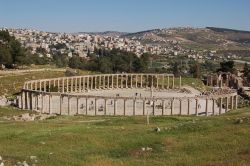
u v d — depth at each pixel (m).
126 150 62.88
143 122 101.62
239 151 59.47
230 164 51.69
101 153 61.00
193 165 53.19
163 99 173.38
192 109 193.75
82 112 178.12
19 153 58.72
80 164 53.38
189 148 63.22
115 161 56.06
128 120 104.75
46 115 146.25
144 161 55.84
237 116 97.81
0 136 74.81
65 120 119.19
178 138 70.12
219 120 86.62
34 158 53.66
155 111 184.88
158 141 67.75
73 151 61.72
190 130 76.31
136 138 70.44
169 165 53.78
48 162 52.38
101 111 181.00
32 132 79.25
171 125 85.56
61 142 68.19
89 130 80.12
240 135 69.88
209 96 179.62
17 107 173.50
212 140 67.44
